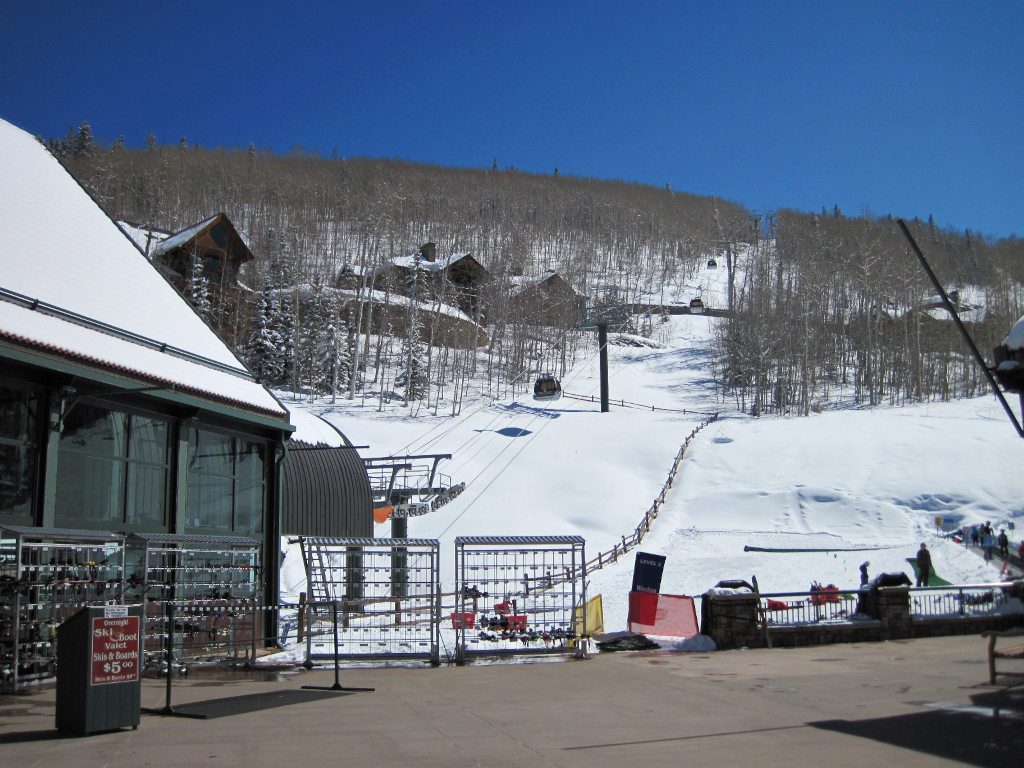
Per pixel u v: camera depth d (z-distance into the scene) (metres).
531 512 47.50
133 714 9.93
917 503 45.72
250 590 19.53
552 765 7.62
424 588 31.75
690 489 51.94
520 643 19.02
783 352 87.50
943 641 17.73
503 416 71.06
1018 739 8.07
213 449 20.09
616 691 12.46
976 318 112.06
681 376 97.31
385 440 62.31
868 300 94.88
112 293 18.78
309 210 149.62
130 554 17.34
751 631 17.89
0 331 13.92
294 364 76.75
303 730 9.70
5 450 14.30
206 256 81.00
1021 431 10.17
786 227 168.88
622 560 38.53
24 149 20.62
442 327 97.94
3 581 13.09
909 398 80.75
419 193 186.75
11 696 12.66
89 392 15.68
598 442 61.59
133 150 185.25
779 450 56.88
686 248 189.25
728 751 8.05
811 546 41.53
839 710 10.13
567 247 178.00
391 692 12.97
